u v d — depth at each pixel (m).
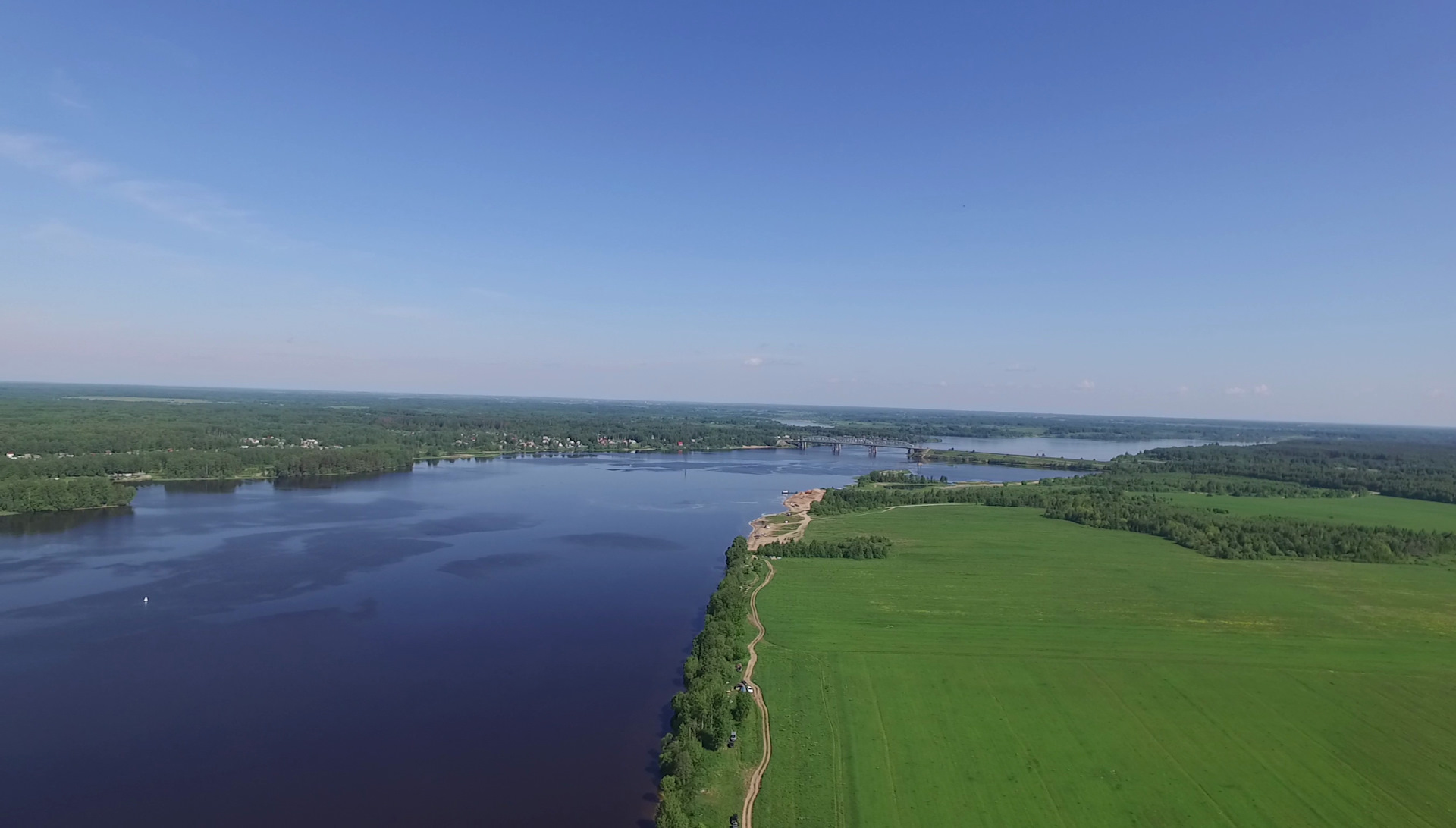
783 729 99.06
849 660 123.50
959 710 105.19
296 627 142.00
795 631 138.38
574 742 101.75
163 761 94.94
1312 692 112.81
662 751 92.25
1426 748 96.00
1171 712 105.31
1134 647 131.88
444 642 136.88
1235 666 123.25
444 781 91.94
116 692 113.44
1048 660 124.19
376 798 88.06
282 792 89.06
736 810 81.94
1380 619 151.38
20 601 151.38
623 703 113.94
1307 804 82.88
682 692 102.19
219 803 86.56
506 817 85.06
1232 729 100.38
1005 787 85.69
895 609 153.50
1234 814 80.94
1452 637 140.25
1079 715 103.94
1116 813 80.88
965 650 128.88
